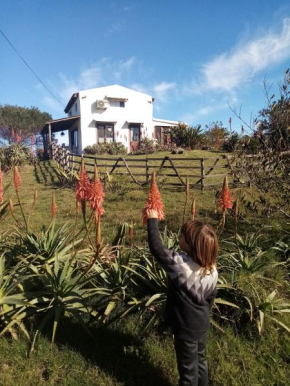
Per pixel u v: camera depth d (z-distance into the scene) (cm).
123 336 331
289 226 626
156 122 3030
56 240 430
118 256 417
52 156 2391
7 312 331
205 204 916
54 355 302
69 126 3147
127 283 393
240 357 306
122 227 479
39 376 280
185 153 2181
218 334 334
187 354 246
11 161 1889
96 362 296
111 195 1064
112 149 2584
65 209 916
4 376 275
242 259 431
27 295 335
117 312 366
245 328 345
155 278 365
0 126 3950
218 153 2153
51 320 347
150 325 325
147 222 262
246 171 560
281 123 516
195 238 238
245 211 648
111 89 2775
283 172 533
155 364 297
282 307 376
